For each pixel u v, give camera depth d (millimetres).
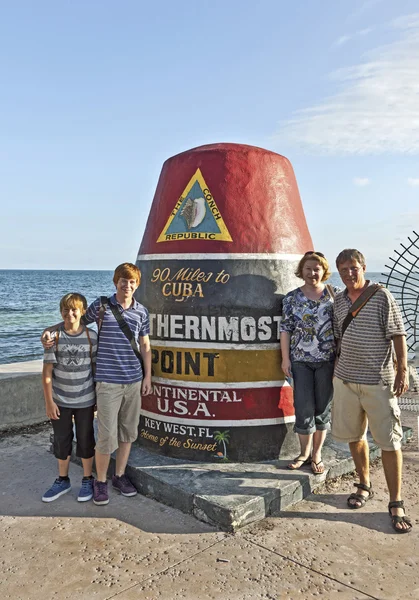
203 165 4617
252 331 4340
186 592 2875
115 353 3947
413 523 3627
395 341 3549
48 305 44875
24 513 3850
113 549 3324
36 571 3098
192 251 4480
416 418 6152
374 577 3002
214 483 3955
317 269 4055
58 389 3998
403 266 6695
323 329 4059
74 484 4379
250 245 4461
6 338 23875
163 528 3592
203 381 4355
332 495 4082
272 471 4188
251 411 4348
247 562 3154
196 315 4371
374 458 4848
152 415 4613
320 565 3123
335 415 3881
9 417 5898
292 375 4156
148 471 4184
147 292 4680
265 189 4645
